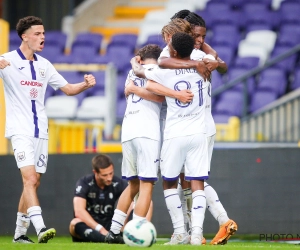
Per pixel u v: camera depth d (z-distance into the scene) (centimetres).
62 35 5775
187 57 2077
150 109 2100
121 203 2178
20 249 1781
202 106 2081
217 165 3020
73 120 3728
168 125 2077
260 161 2994
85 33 5741
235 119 3684
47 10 6219
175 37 2058
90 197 2559
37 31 2153
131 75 2170
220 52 5059
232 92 4481
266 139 3691
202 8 6066
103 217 2577
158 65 2077
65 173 3141
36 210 2056
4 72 2125
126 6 6375
